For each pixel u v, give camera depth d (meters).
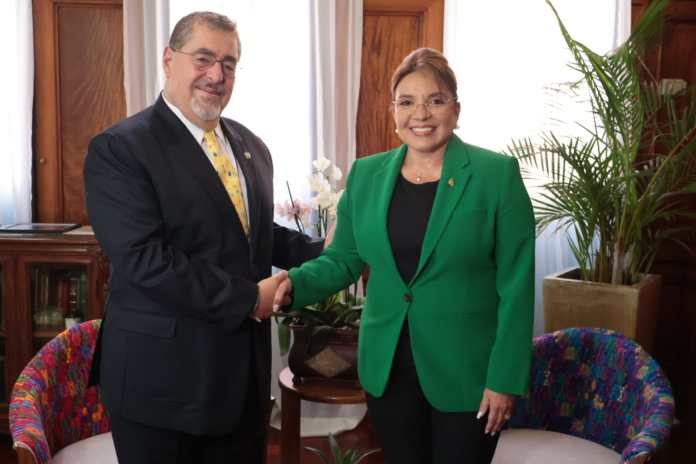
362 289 3.42
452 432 1.83
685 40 3.80
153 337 1.89
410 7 3.66
